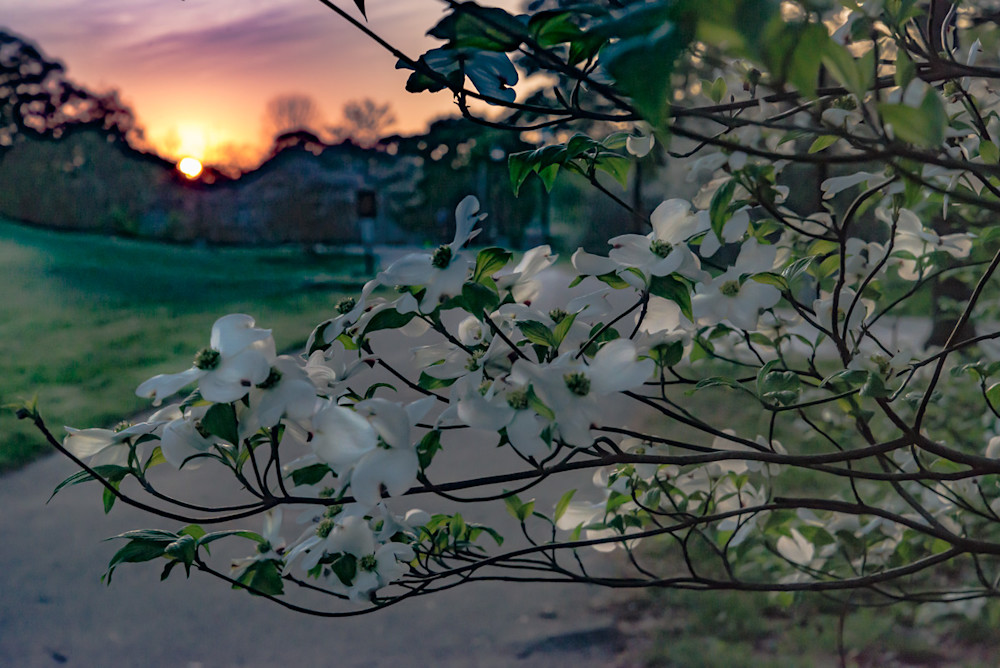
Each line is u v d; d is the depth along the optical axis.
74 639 4.47
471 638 4.32
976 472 1.47
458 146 38.19
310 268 31.70
